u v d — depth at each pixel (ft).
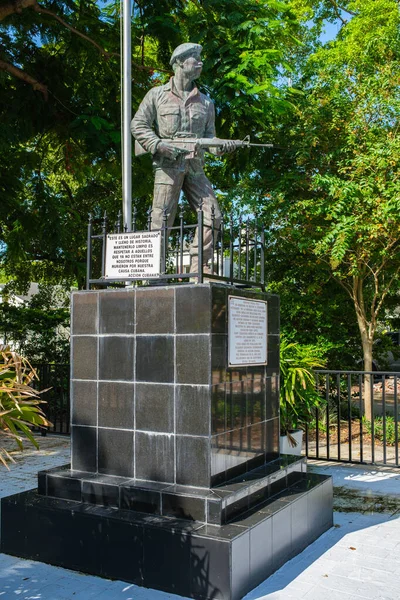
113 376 15.84
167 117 18.31
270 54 29.96
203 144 18.12
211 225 18.49
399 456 27.63
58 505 15.02
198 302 14.56
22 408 11.15
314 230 32.27
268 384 17.65
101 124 31.22
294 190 32.63
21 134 33.96
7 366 11.06
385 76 30.27
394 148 28.02
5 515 15.62
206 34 31.55
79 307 16.60
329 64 33.94
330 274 34.04
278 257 36.37
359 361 38.50
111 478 15.46
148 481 15.06
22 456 28.07
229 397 15.25
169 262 38.73
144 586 13.38
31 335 44.06
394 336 52.70
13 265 47.80
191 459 14.47
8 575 14.14
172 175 18.49
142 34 35.01
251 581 13.14
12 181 35.70
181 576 12.91
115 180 48.42
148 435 15.14
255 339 16.84
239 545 12.67
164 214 15.92
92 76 35.04
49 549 14.85
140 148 19.15
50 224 39.45
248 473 15.89
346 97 31.19
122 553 13.73
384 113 30.27
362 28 37.27
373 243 29.22
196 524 13.41
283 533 14.70
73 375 16.53
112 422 15.76
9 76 33.37
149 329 15.29
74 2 32.60
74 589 13.29
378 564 14.71
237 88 30.37
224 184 40.09
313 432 33.47
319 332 36.04
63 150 39.11
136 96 35.83
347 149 30.37
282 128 33.65
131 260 16.15
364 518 18.47
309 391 24.16
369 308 37.01
